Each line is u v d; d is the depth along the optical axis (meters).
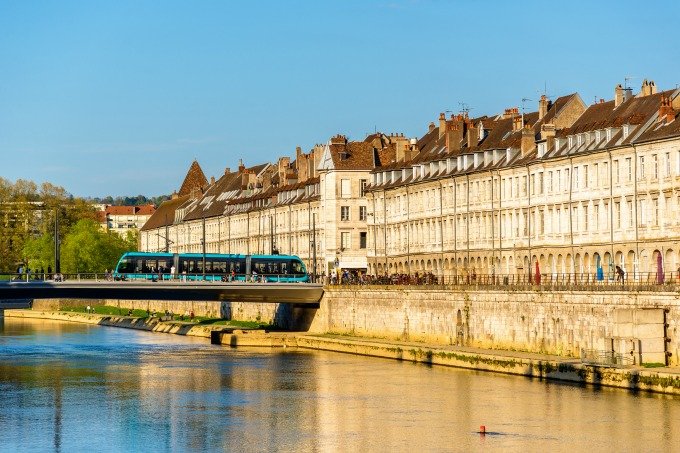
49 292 182.75
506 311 159.75
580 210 165.12
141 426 119.44
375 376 151.38
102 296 186.62
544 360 142.50
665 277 148.50
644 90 168.62
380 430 115.50
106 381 151.62
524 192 178.00
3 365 170.62
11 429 118.31
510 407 123.62
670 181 148.38
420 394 134.50
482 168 186.88
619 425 112.69
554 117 181.62
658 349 132.62
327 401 132.50
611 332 139.38
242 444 110.69
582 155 164.25
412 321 182.25
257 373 157.75
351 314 198.25
